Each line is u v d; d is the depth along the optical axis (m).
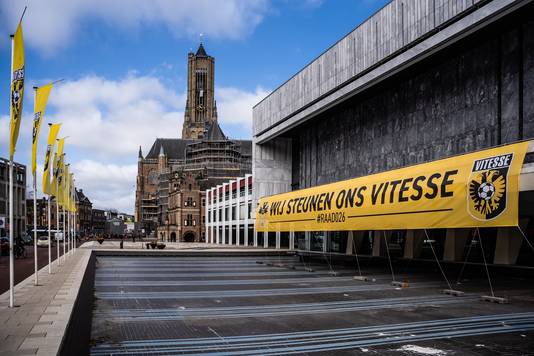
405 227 22.52
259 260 40.03
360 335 10.69
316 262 37.41
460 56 28.31
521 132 24.05
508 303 15.67
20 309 10.31
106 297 16.69
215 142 127.69
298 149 56.31
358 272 28.28
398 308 14.60
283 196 38.34
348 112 40.91
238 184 73.06
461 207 19.11
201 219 109.75
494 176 17.62
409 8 29.38
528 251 24.03
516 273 24.33
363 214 26.19
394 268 31.64
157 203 146.50
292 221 35.19
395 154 34.16
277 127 51.25
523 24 24.08
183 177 109.50
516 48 24.47
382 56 31.98
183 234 107.69
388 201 24.08
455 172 19.95
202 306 14.73
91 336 10.38
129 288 19.38
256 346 9.61
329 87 39.25
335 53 38.50
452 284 21.53
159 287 19.80
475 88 27.09
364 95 36.97
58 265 27.55
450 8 25.92
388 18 31.52
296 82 46.12
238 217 72.56
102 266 31.66
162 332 10.84
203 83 169.00
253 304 15.24
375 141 36.72
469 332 11.05
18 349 6.11
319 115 43.81
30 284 16.62
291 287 20.27
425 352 9.21
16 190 88.31
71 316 8.80
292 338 10.34
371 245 38.59
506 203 16.95
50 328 7.84
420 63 29.95
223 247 62.22
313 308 14.51
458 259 28.58
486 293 18.20
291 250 49.28
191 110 167.88
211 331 10.98
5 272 23.59
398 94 34.06
